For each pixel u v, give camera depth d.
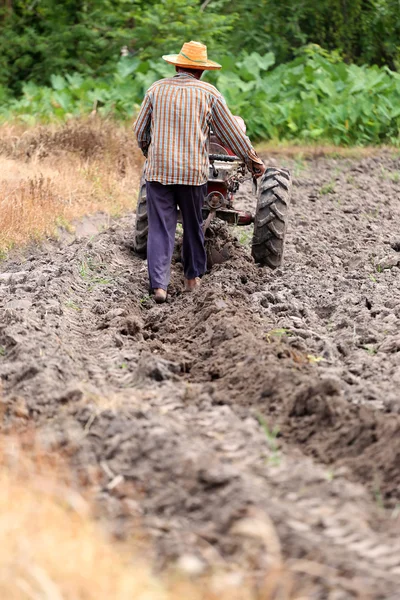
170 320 19.50
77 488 11.59
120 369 16.17
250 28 68.44
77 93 49.12
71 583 9.34
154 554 10.24
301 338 17.95
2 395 14.80
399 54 66.69
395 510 11.26
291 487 11.55
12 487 11.00
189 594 9.43
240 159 21.92
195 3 58.25
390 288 22.22
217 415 13.80
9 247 24.94
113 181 33.50
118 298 20.84
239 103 49.34
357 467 12.29
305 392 14.04
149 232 20.55
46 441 12.77
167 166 19.95
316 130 48.16
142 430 12.77
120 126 43.12
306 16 69.88
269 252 23.39
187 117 19.91
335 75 53.53
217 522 10.67
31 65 60.81
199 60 20.33
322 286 22.20
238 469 11.85
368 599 9.24
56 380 15.01
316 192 36.44
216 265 23.28
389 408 14.33
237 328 17.52
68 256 23.62
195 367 16.45
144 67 53.00
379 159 44.66
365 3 70.88
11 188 29.44
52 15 60.31
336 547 10.16
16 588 9.16
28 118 44.84
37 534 10.07
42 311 18.80
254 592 9.49
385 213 32.75
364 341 18.23
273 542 9.92
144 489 11.55
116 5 60.56
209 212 22.22
